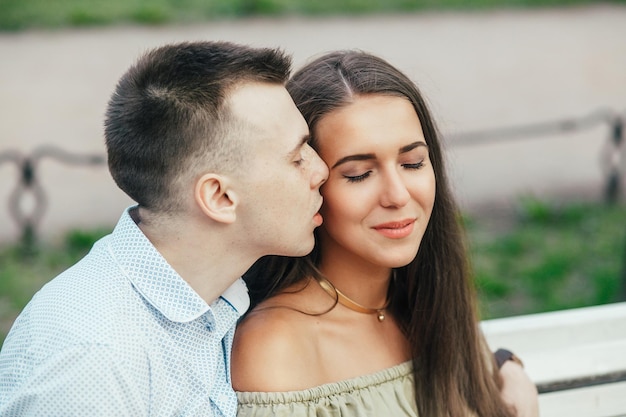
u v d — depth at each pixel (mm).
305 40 9969
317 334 1802
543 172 7086
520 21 11430
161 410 1552
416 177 1758
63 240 5770
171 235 1605
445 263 1950
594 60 9930
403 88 1758
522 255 5512
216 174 1566
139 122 1568
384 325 1938
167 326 1593
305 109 1730
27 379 1478
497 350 2188
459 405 1923
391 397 1819
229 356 1695
